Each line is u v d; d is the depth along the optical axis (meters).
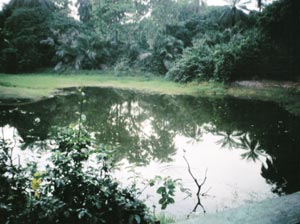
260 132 9.57
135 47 30.38
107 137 8.70
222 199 4.66
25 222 2.29
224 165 6.35
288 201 2.21
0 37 26.66
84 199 2.39
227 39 25.84
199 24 29.92
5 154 2.86
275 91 18.42
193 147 7.89
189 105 15.47
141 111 13.80
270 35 22.67
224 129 10.16
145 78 26.41
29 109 12.20
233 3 28.80
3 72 28.02
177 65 24.34
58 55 30.28
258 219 2.00
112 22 33.56
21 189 2.61
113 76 27.94
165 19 32.81
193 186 5.14
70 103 14.50
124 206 2.40
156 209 4.21
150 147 7.73
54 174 2.43
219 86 21.00
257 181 5.45
